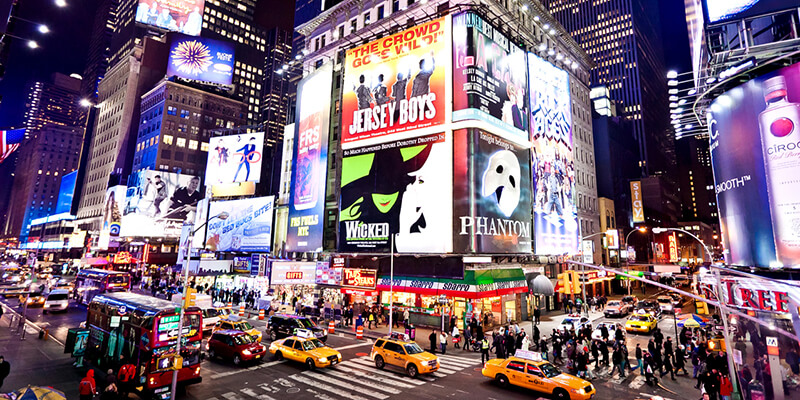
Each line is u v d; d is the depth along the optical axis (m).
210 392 17.89
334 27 55.94
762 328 17.36
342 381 19.81
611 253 72.12
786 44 22.86
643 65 132.25
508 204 39.06
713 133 27.67
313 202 48.16
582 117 68.94
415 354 21.30
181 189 87.00
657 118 139.50
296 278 39.44
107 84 130.62
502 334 25.81
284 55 139.38
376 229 39.72
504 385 19.47
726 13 23.64
